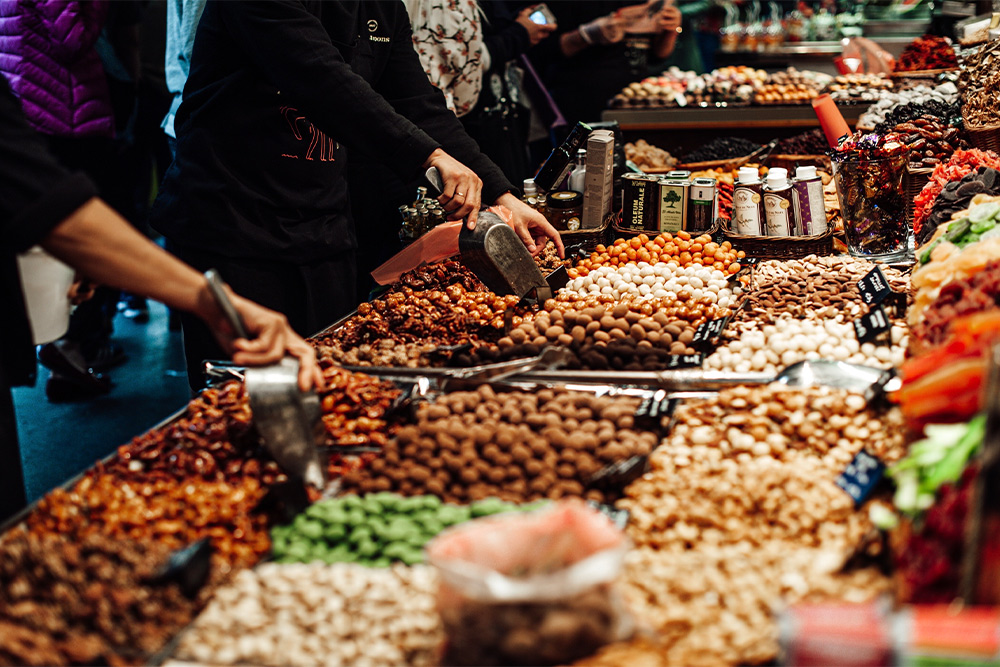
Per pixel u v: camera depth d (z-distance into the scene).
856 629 0.97
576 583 1.05
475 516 1.43
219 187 2.62
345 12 2.72
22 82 4.21
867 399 1.74
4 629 1.17
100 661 1.14
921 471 1.28
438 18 3.86
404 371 2.08
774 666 1.10
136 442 1.73
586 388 2.00
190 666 1.15
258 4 2.40
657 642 1.12
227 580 1.34
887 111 4.11
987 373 1.09
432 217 3.31
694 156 4.39
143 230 5.86
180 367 5.00
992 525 1.02
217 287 1.54
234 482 1.66
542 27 4.84
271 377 1.58
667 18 5.32
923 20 8.81
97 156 4.54
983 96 3.20
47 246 1.50
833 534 1.37
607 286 2.67
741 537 1.38
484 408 1.79
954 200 2.53
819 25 9.30
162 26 5.23
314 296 2.85
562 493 1.54
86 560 1.31
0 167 1.45
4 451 1.74
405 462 1.61
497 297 2.48
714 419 1.78
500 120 4.75
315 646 1.17
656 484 1.55
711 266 2.81
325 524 1.45
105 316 5.02
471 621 1.07
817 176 2.93
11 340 1.75
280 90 2.50
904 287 2.42
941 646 0.95
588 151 3.18
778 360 2.14
